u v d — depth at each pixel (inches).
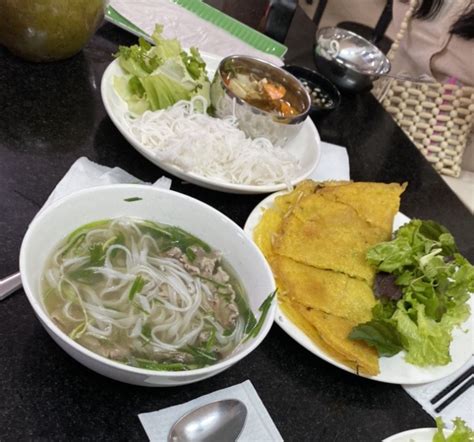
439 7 36.2
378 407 15.5
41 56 20.7
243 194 19.5
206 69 23.9
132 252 14.2
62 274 13.1
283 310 16.1
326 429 14.5
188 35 25.6
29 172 17.2
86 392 12.9
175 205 15.0
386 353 15.8
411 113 35.1
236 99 20.9
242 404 13.6
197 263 14.7
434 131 35.5
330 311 16.3
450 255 18.7
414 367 16.2
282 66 26.1
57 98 20.4
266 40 27.7
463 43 36.3
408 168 25.5
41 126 19.0
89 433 12.3
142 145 18.4
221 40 26.3
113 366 11.2
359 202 19.8
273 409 14.4
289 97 23.2
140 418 12.8
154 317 13.2
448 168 35.9
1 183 16.4
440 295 17.1
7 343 13.0
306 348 15.3
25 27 19.3
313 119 25.0
